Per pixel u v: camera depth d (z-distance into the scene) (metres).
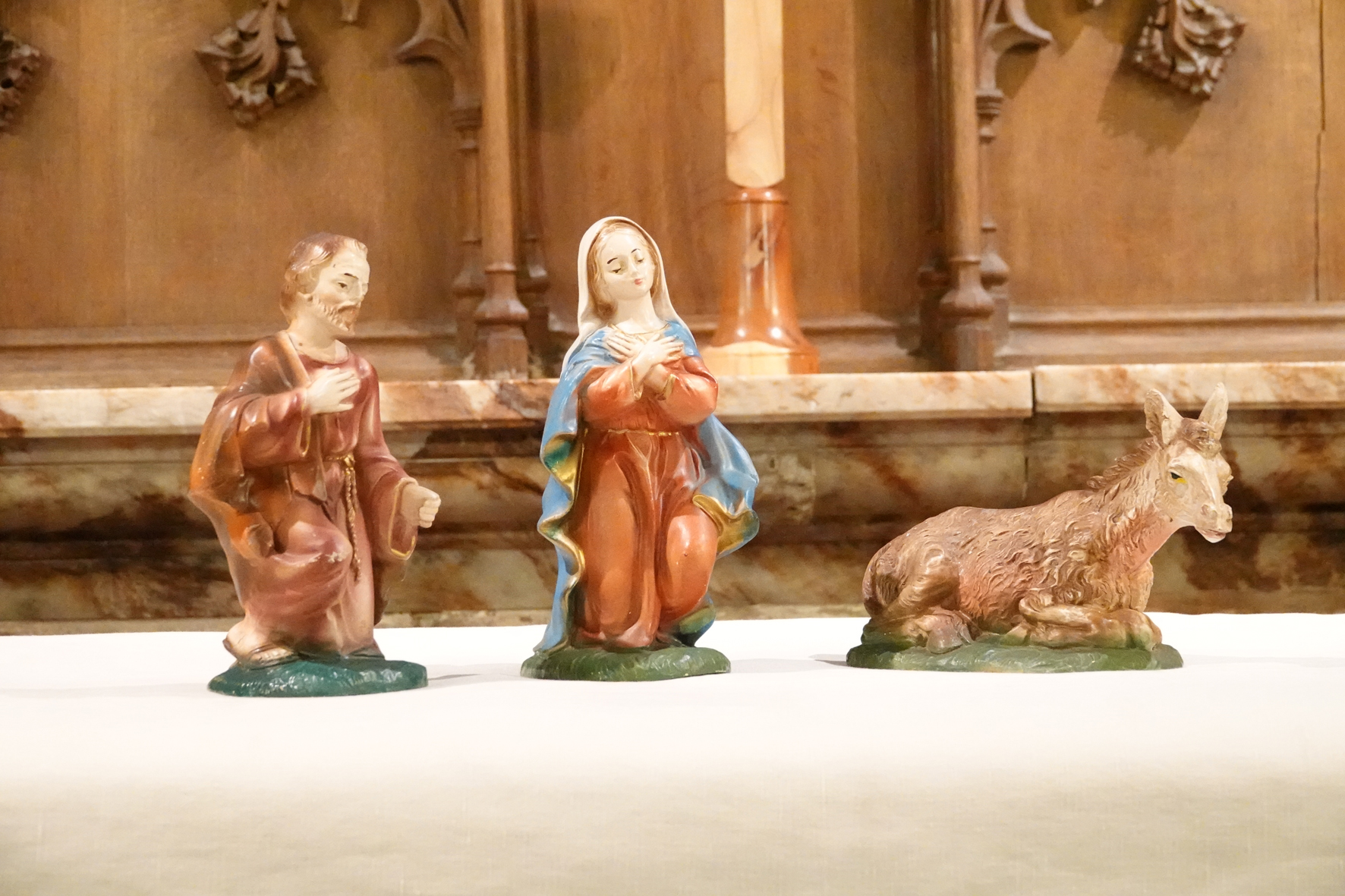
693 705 1.62
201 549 3.65
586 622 2.04
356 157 4.09
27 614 3.67
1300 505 3.67
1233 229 4.16
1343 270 4.17
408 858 1.33
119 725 1.53
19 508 3.56
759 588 3.64
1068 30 4.14
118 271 4.09
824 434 3.51
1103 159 4.16
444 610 3.60
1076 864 1.36
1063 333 4.13
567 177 4.09
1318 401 3.43
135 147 4.08
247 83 4.03
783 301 3.62
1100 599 2.02
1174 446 1.99
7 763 1.38
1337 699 1.62
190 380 4.03
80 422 3.39
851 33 4.09
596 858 1.33
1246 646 2.25
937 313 4.05
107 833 1.33
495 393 3.36
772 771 1.36
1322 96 4.16
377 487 1.99
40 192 4.08
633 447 2.04
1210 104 4.15
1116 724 1.47
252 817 1.33
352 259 2.00
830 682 1.83
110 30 4.06
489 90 3.88
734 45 3.58
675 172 4.08
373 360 4.05
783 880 1.34
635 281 2.09
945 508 3.64
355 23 4.07
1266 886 1.36
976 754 1.38
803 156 4.10
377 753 1.39
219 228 4.09
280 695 1.79
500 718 1.54
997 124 4.13
